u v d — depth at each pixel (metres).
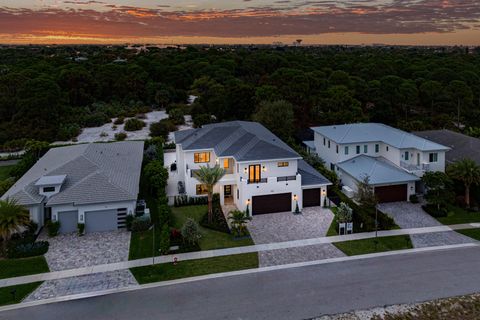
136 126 65.50
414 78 90.81
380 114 63.62
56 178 30.14
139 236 27.80
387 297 19.95
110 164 35.09
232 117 65.56
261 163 31.83
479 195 32.88
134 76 92.25
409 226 29.08
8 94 67.44
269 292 20.45
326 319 18.20
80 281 21.77
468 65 98.44
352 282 21.38
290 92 64.12
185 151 35.00
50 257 24.61
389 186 34.09
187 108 80.06
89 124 67.62
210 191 29.70
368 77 91.62
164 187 35.75
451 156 38.75
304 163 38.03
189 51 145.62
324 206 33.09
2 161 47.56
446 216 30.84
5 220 24.70
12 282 21.70
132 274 22.52
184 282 21.55
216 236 27.66
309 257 24.36
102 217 28.69
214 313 18.67
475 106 75.12
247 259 24.19
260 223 29.84
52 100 64.88
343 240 26.75
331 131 42.81
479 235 27.36
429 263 23.41
